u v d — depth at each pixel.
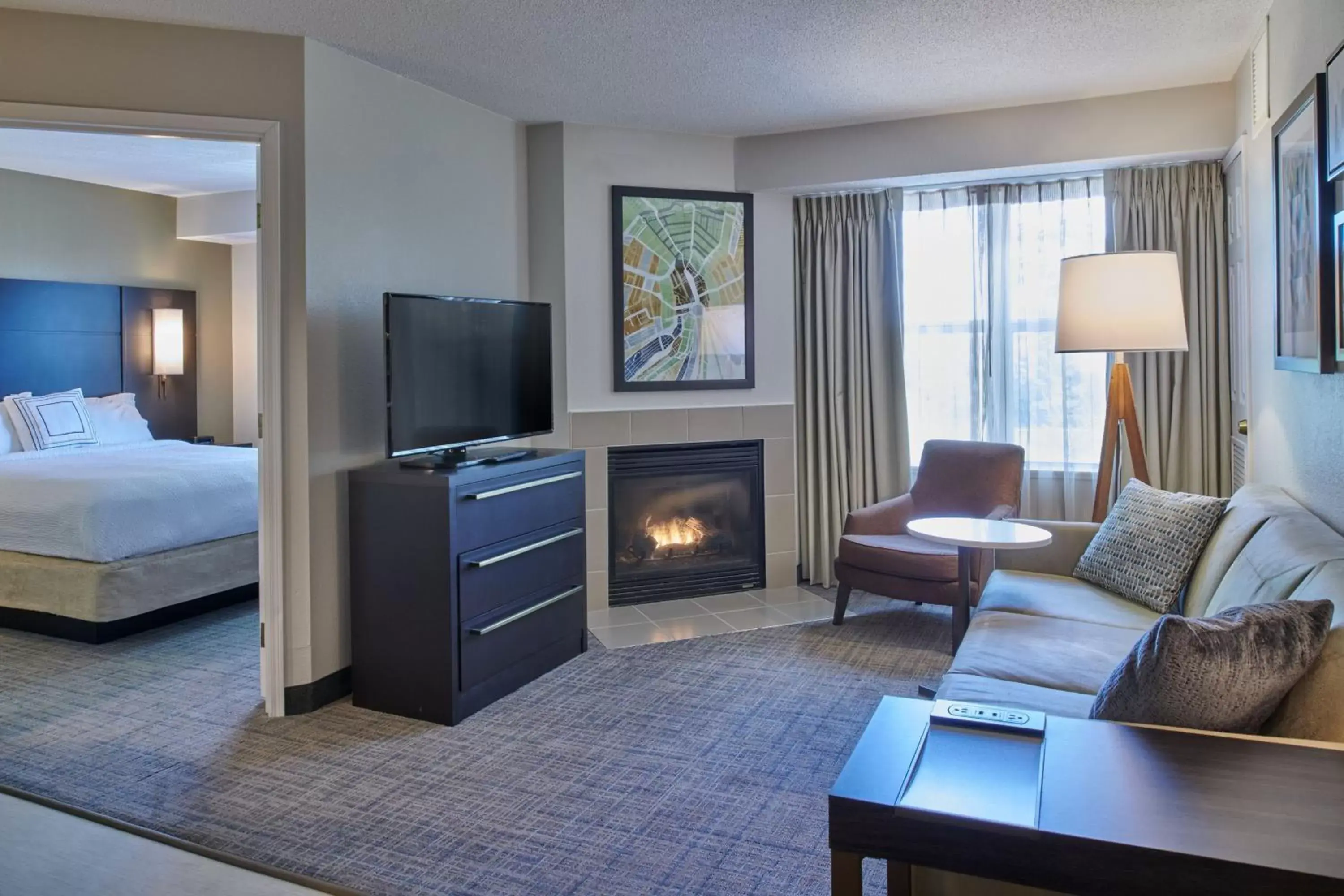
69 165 5.77
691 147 4.80
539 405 4.05
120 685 3.58
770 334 5.02
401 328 3.26
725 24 3.28
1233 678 1.56
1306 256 2.66
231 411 7.34
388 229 3.67
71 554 4.10
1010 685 2.32
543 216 4.57
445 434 3.47
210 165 5.79
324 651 3.36
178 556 4.37
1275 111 3.19
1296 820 1.23
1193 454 4.40
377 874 2.21
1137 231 4.45
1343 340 2.32
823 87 4.03
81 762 2.87
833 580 5.12
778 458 5.07
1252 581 2.35
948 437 4.98
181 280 6.96
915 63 3.73
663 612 4.64
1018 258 4.76
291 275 3.25
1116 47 3.59
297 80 3.24
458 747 2.97
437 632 3.17
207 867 2.24
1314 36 2.67
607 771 2.77
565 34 3.34
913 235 4.99
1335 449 2.50
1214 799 1.29
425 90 3.89
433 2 3.02
